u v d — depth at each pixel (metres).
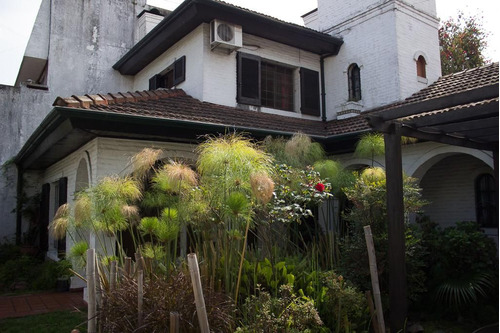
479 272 5.86
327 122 11.47
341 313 4.46
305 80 11.64
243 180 4.00
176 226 4.43
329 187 5.93
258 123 8.85
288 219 5.25
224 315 3.63
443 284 5.89
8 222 11.94
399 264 5.19
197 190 4.38
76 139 7.69
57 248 10.04
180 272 3.74
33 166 11.75
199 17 9.53
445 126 6.10
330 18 12.44
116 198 4.44
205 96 9.65
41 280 8.30
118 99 7.82
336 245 6.15
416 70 11.02
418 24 11.30
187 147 8.09
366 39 11.32
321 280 4.87
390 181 5.41
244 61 10.36
